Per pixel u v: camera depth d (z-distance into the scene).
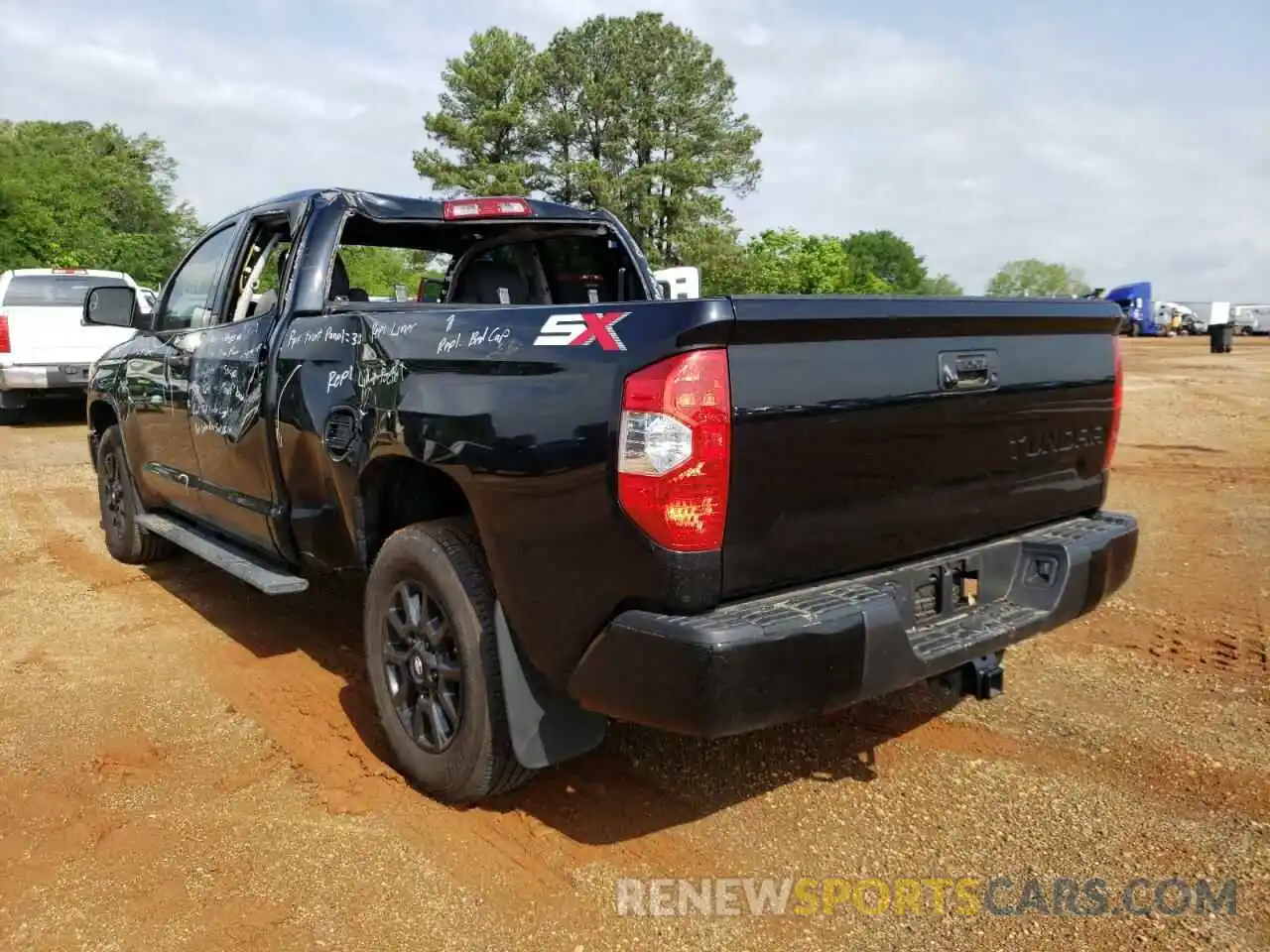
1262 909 2.70
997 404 3.10
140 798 3.29
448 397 2.96
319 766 3.53
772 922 2.66
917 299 2.79
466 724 3.02
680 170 52.59
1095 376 3.53
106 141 70.12
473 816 3.19
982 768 3.52
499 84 53.25
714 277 54.56
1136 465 9.63
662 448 2.41
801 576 2.69
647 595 2.49
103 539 6.98
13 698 4.13
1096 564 3.35
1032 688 4.23
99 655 4.65
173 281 5.55
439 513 3.66
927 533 3.00
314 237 4.18
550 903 2.73
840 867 2.92
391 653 3.38
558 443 2.61
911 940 2.60
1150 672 4.38
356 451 3.42
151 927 2.60
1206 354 29.30
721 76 56.53
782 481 2.56
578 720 3.01
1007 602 3.30
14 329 12.52
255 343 4.20
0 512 7.93
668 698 2.44
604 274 5.29
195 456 4.83
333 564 3.90
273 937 2.57
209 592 5.69
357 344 3.48
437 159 51.69
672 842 3.05
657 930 2.62
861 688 2.62
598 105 53.91
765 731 3.82
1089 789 3.36
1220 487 8.51
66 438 12.31
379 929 2.61
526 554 2.75
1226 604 5.30
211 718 3.93
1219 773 3.46
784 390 2.52
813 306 2.53
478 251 5.30
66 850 2.97
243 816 3.17
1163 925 2.64
